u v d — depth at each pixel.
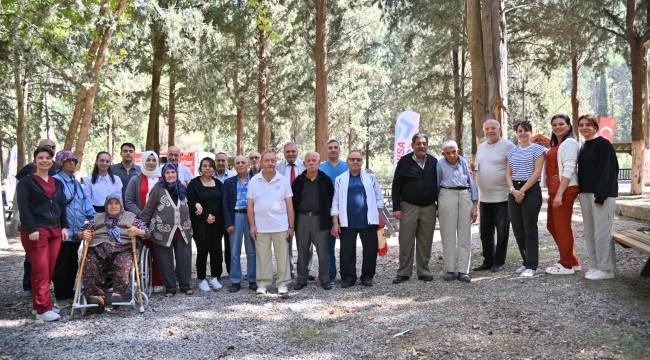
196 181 7.02
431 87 22.23
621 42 20.23
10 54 10.95
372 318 5.39
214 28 18.12
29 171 6.64
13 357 4.54
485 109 8.72
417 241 6.98
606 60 21.73
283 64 23.12
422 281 6.88
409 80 30.47
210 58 17.59
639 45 18.50
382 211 6.98
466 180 6.73
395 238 11.29
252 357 4.45
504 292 5.93
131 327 5.32
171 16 15.14
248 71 22.73
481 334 4.69
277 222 6.62
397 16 19.52
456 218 6.73
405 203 6.89
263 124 22.84
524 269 6.81
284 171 7.88
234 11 17.58
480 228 7.33
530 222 6.60
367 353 4.44
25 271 6.90
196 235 6.95
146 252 6.36
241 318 5.57
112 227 5.96
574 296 5.52
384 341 4.70
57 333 5.18
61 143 28.80
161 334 5.09
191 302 6.26
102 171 6.87
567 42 18.72
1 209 12.15
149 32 14.34
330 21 18.81
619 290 5.62
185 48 16.77
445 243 6.82
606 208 6.02
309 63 23.84
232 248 6.89
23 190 5.48
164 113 24.17
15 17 10.17
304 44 22.31
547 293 5.71
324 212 6.79
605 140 6.06
